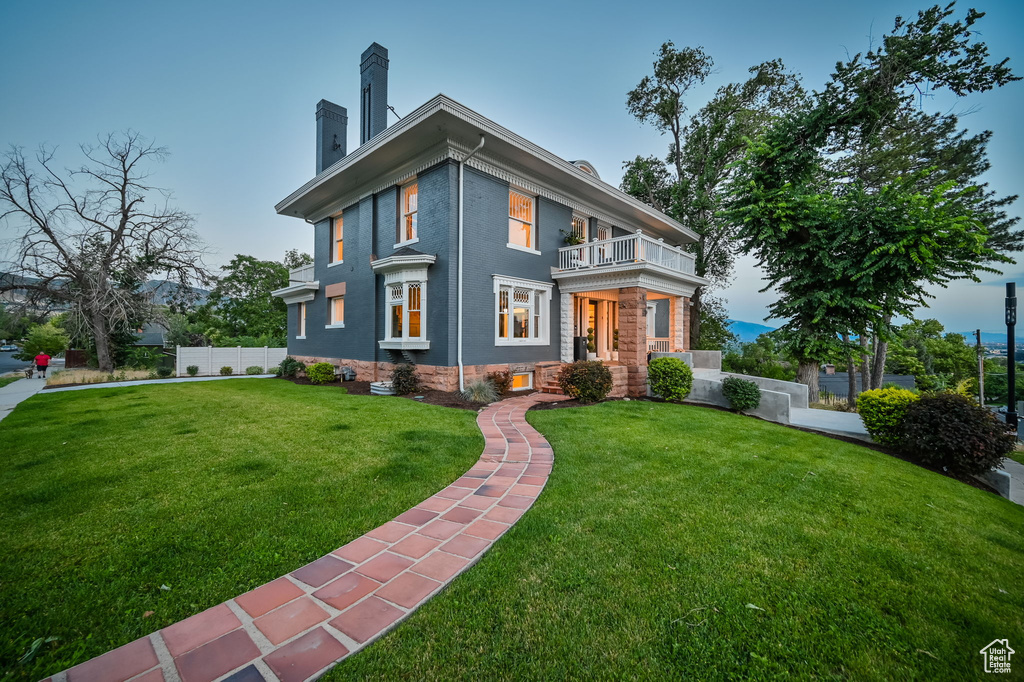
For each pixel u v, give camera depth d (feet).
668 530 11.62
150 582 8.73
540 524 11.78
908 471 19.92
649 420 26.73
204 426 22.86
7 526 11.16
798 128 40.93
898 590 9.23
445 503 13.41
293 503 12.91
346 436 20.74
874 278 34.63
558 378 36.47
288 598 8.33
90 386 44.70
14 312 55.88
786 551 10.72
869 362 60.95
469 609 8.07
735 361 70.08
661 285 43.73
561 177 42.39
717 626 7.77
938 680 6.69
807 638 7.54
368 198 44.39
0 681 5.99
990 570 10.46
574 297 47.80
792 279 39.91
